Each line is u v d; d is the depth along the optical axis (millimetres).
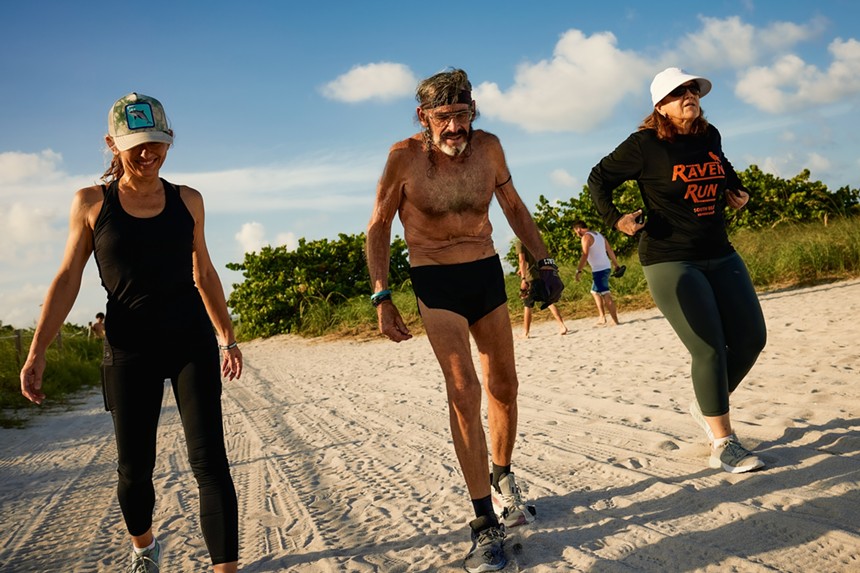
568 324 14086
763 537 2916
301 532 3795
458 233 3303
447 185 3264
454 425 3131
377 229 3387
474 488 3100
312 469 5172
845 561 2621
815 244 14875
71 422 9219
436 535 3475
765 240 17125
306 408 8180
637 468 4098
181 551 3734
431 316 3219
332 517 3980
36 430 8680
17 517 4703
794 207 20656
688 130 4008
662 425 5055
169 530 4121
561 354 9711
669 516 3279
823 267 14445
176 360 2977
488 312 3355
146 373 2949
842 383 5465
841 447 3898
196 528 4121
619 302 15641
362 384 9758
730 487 3543
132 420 2930
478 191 3309
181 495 4895
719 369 3855
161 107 2961
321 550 3467
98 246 2908
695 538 2984
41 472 6113
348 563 3236
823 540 2812
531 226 3570
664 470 3980
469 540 3355
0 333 14523
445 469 4676
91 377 14625
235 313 24781
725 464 3791
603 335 11359
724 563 2729
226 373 3424
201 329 3012
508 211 3598
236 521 2906
